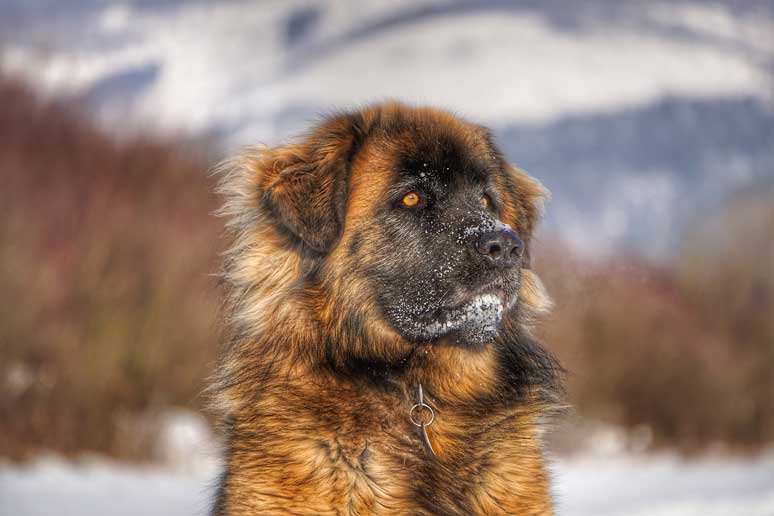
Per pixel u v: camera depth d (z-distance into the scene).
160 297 18.42
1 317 16.84
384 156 6.33
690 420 25.47
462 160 6.37
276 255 6.32
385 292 6.18
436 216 6.23
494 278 6.01
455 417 6.12
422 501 5.72
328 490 5.66
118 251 18.92
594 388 24.97
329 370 5.97
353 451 5.76
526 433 6.12
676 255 32.34
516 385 6.32
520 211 7.00
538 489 6.02
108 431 16.95
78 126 26.53
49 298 17.69
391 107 6.68
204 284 19.22
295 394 5.88
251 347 6.16
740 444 26.14
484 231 6.05
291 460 5.68
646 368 25.28
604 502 14.52
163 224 20.77
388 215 6.24
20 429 16.27
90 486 14.02
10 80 27.38
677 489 16.19
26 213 19.72
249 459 5.74
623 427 24.98
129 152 25.92
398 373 6.14
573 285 25.31
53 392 16.83
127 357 17.69
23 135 24.75
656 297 27.69
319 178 6.28
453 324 6.07
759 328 29.12
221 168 6.93
